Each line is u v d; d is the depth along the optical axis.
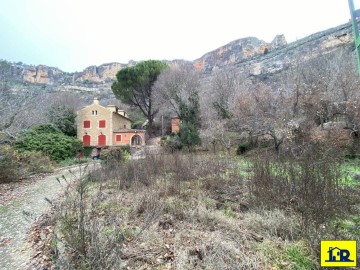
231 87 21.97
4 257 3.15
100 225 2.66
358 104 9.35
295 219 3.18
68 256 2.45
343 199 3.55
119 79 27.53
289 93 13.61
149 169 7.33
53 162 13.74
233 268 2.29
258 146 12.40
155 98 25.12
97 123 25.69
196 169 7.09
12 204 5.91
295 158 4.93
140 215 3.98
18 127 11.73
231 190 5.21
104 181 6.79
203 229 3.39
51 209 5.17
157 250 2.83
